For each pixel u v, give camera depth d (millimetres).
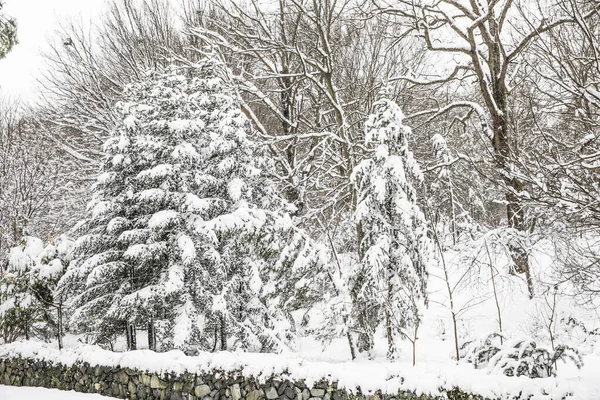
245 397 8344
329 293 12430
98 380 10297
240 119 14383
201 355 9227
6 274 14422
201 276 13148
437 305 14820
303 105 22766
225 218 12836
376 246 10867
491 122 18453
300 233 12781
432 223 10227
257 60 21031
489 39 16828
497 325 12641
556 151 8875
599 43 8938
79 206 22719
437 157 18828
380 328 14055
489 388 6754
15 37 12164
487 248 11070
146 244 12992
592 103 8078
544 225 11297
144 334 17406
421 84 17969
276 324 13242
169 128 13617
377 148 11359
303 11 16656
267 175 15938
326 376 7879
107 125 23141
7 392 11094
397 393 7301
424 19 16672
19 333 15430
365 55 21531
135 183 13852
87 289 13680
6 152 22406
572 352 8266
